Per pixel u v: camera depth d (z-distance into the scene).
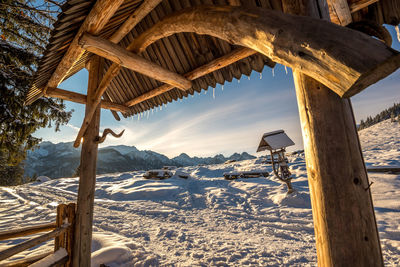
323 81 0.78
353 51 0.65
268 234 5.14
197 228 5.80
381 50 0.62
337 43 0.69
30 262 1.98
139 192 12.05
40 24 5.00
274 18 0.92
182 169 25.89
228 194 10.45
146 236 5.02
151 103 3.86
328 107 0.97
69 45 1.86
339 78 0.69
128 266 3.18
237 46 2.40
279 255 3.75
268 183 12.29
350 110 0.99
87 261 2.31
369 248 0.84
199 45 2.62
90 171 2.49
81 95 3.07
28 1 4.47
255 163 22.30
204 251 3.96
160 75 2.34
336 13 1.81
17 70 5.57
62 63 2.08
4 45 5.10
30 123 5.88
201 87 3.09
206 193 11.36
